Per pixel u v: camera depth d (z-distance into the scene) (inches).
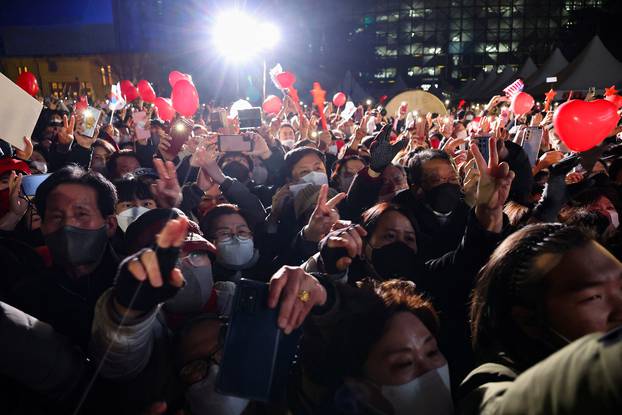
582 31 1669.5
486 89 882.1
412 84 1867.6
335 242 51.4
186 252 61.2
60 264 62.6
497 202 58.2
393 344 40.1
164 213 61.4
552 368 22.4
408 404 39.1
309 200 99.7
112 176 139.9
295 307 39.6
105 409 44.9
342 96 362.9
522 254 38.9
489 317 41.4
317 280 42.0
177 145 127.0
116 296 36.3
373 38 1827.0
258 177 166.2
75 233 61.2
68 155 168.6
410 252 70.1
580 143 79.7
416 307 43.7
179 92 121.9
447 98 991.0
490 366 39.9
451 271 63.0
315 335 42.7
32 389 43.2
